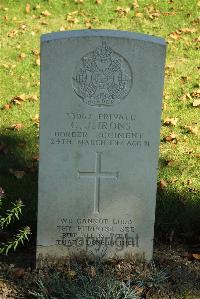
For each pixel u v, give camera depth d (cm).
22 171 305
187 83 388
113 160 242
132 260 254
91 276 242
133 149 241
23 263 253
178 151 325
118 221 249
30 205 282
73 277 243
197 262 256
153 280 243
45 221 246
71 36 225
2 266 251
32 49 427
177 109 362
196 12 481
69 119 235
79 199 245
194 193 293
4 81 388
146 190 246
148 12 482
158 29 458
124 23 467
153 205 248
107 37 227
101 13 480
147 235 251
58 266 250
